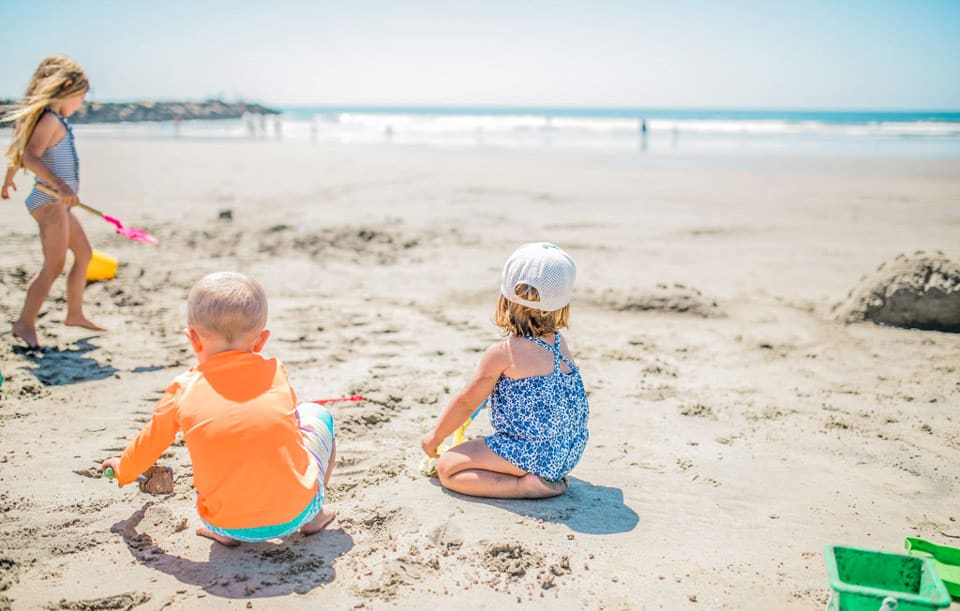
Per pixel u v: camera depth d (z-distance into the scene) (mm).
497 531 3008
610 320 6102
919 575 2453
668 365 5086
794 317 6262
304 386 4465
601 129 51469
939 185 15078
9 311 5645
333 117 91938
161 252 7906
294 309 6125
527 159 22250
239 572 2676
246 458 2600
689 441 3938
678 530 3078
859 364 5188
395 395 4363
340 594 2566
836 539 3049
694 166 20016
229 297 2715
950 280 5926
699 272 7719
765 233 9875
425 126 58281
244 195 12398
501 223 10312
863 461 3754
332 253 8203
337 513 3105
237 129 42188
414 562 2764
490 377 3227
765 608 2582
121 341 5207
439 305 6383
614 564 2812
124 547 2814
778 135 41219
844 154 24875
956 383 4844
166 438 2746
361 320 5875
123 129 34438
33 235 8297
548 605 2551
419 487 3354
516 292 3197
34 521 2949
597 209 11742
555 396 3234
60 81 4684
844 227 10312
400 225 9906
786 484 3504
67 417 3969
